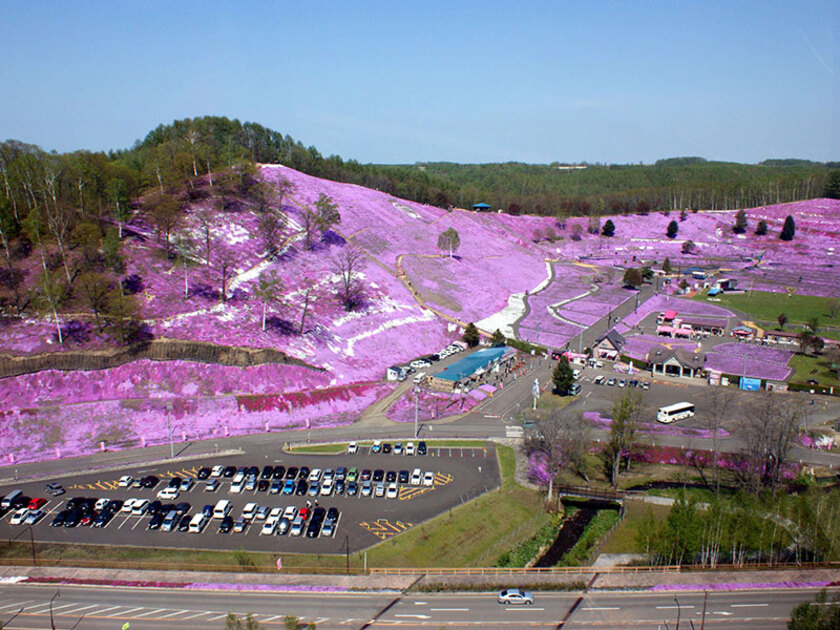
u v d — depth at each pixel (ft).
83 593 248.32
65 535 290.97
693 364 546.26
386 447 387.55
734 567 276.62
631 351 594.65
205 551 280.31
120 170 629.92
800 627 213.46
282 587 253.44
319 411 437.99
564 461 346.13
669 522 274.98
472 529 306.55
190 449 381.81
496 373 526.57
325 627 228.84
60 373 404.98
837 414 449.48
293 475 350.64
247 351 453.99
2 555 273.13
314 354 495.00
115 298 426.10
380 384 484.74
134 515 309.83
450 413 446.19
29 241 500.74
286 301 550.36
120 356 423.64
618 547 299.58
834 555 279.69
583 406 462.60
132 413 401.08
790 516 287.07
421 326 600.39
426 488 342.03
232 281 547.49
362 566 271.49
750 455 345.51
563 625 231.91
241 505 321.32
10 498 314.96
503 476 358.64
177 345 437.99
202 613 236.63
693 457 388.16
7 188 516.32
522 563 285.64
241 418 416.87
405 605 243.40
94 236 485.97
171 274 520.42
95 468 353.31
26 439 370.12
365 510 318.45
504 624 231.91
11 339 409.49
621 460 386.73
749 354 588.50
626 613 240.32
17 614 234.17
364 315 579.89
